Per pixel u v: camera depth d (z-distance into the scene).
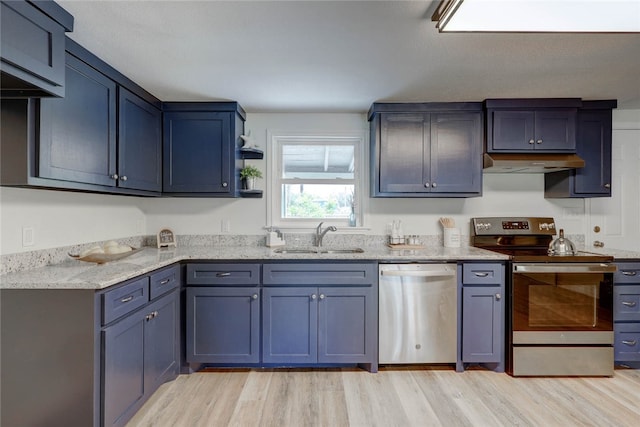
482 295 2.50
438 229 3.14
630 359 2.53
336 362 2.51
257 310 2.50
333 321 2.50
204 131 2.79
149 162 2.59
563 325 2.45
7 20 1.27
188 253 2.61
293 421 1.94
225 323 2.50
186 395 2.21
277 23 1.64
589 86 2.48
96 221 2.46
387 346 2.52
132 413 1.87
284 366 2.60
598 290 2.44
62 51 1.53
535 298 2.45
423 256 2.50
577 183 2.83
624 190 3.11
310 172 3.29
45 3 1.43
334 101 2.81
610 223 3.12
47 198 2.01
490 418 1.97
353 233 3.13
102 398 1.62
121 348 1.76
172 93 2.60
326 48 1.90
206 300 2.50
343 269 2.50
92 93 1.95
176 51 1.93
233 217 3.15
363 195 3.14
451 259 2.50
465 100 2.78
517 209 3.13
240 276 2.51
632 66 2.13
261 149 3.14
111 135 2.12
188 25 1.66
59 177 1.70
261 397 2.19
